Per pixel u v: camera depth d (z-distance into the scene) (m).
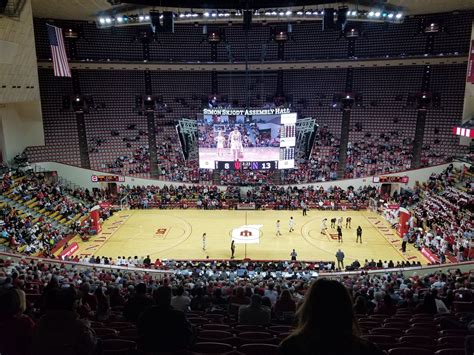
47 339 4.33
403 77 46.78
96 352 4.65
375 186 41.34
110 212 38.19
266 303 10.79
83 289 11.21
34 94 33.31
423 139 43.38
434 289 13.00
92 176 41.22
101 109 47.38
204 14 35.03
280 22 48.91
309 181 42.56
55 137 43.28
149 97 48.69
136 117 48.16
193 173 43.75
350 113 47.75
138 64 47.19
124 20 34.88
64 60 31.70
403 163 42.22
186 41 49.50
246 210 39.84
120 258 26.69
